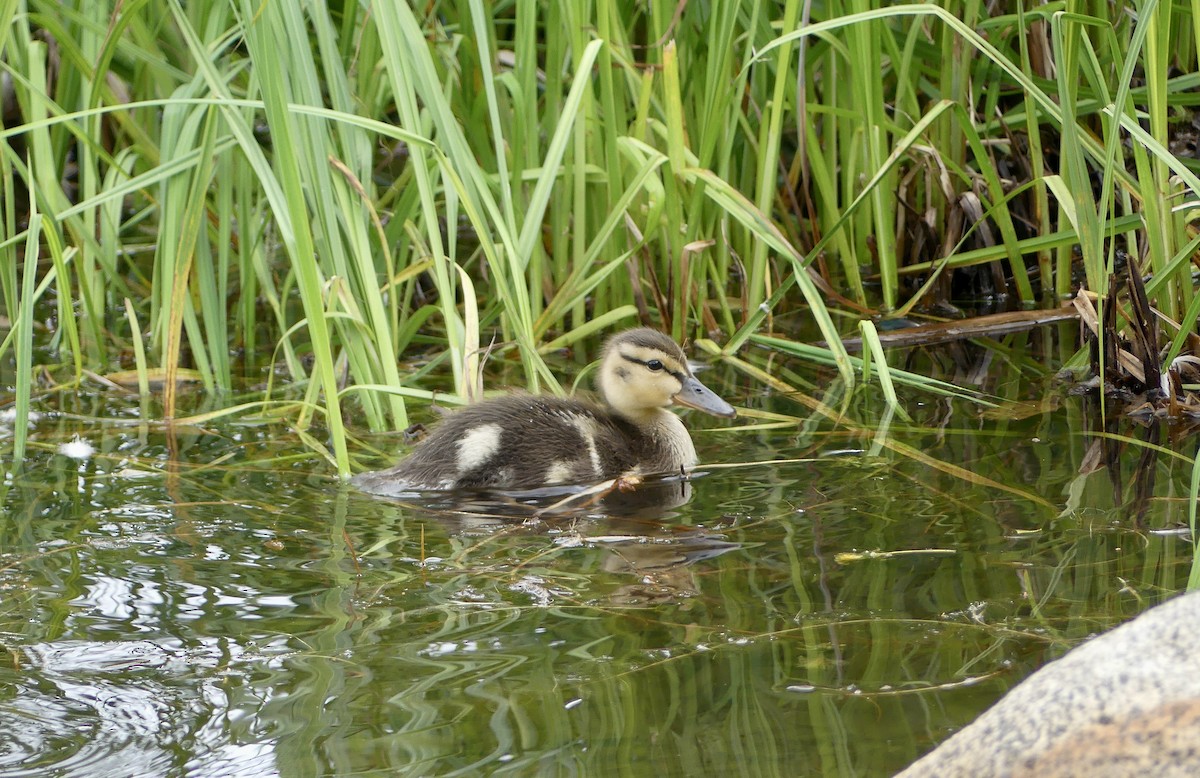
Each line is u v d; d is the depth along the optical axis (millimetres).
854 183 14117
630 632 6914
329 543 8305
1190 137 14047
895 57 13414
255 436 10461
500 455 9703
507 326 12703
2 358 12656
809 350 11812
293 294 14711
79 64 11672
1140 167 10656
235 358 12727
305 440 10367
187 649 6785
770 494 9078
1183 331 10312
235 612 7230
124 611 7250
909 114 14023
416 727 5961
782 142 15664
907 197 14844
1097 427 10195
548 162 11438
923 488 9016
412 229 12508
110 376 12008
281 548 8195
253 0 10133
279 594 7488
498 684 6355
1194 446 9688
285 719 6066
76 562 7938
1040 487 8953
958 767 4859
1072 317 13086
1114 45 10922
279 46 10328
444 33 13094
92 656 6711
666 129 12789
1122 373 11031
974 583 7414
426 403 11562
